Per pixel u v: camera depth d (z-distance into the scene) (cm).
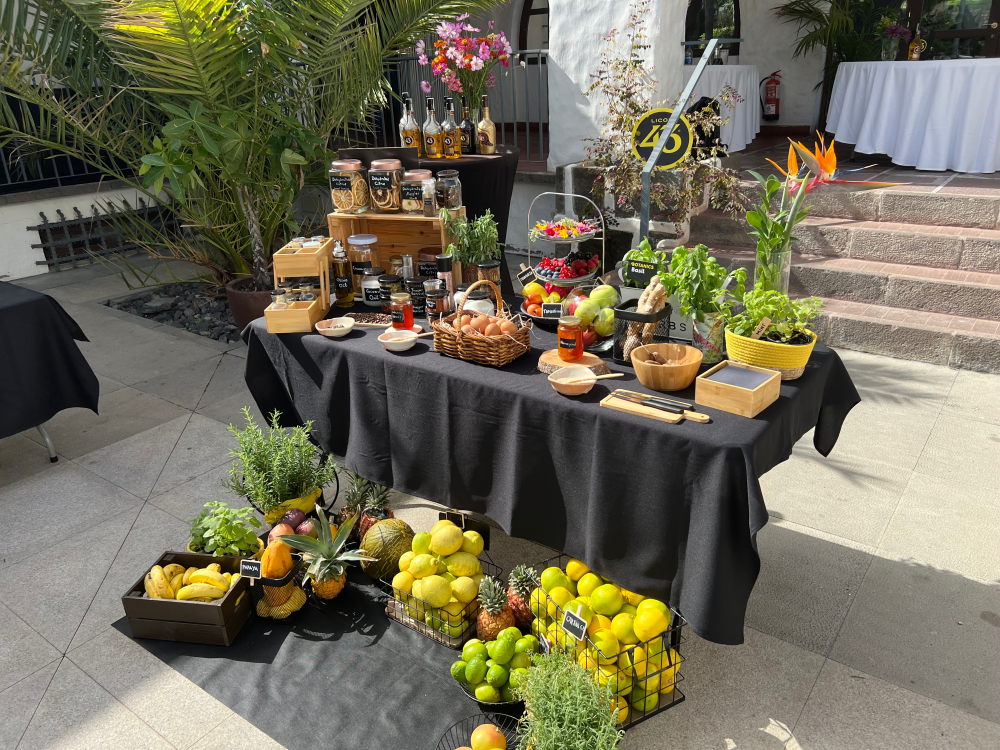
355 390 270
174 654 245
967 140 535
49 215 688
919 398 392
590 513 215
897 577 268
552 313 269
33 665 243
